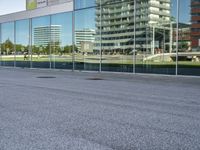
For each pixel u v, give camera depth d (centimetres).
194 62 2025
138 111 915
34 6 3266
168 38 2173
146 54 2316
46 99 1154
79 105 1021
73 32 2870
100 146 573
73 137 630
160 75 2209
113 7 2530
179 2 2111
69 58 2920
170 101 1120
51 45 3109
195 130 688
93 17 2684
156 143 591
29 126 721
